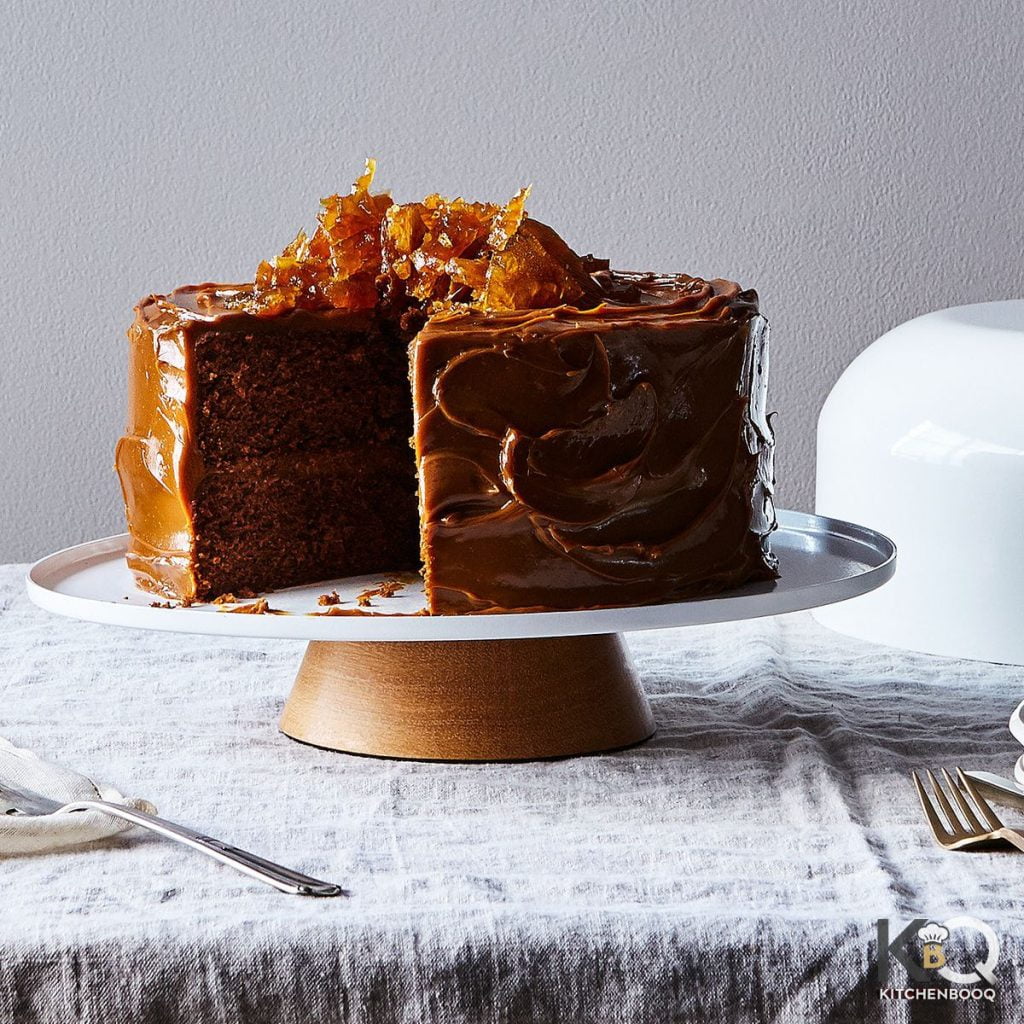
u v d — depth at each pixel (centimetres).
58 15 184
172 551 139
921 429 145
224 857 117
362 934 112
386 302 144
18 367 191
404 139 185
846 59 182
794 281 186
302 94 185
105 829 119
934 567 145
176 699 137
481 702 129
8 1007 111
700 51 183
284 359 142
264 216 188
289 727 132
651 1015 112
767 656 142
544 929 112
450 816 123
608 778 127
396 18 184
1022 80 181
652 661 143
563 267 136
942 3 180
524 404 128
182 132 186
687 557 131
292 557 143
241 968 112
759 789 125
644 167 185
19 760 124
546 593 129
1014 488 142
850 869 117
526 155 185
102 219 188
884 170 183
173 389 138
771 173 184
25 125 186
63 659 143
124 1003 111
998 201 183
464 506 129
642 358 130
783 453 190
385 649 130
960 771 122
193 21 184
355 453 145
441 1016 112
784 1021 112
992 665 143
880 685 139
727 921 112
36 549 196
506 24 184
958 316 151
